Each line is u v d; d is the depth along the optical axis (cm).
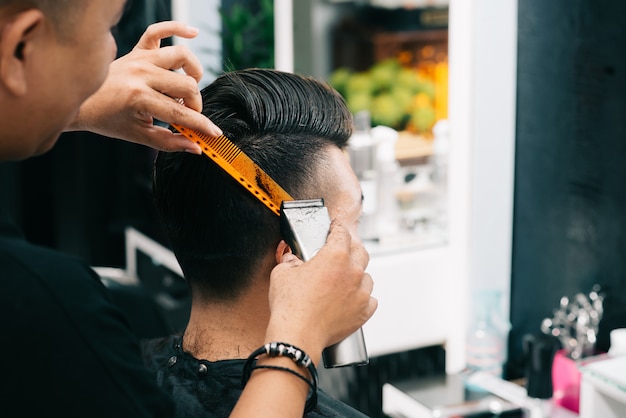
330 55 283
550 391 256
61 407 74
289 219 96
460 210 282
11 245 76
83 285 78
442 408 257
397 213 286
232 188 103
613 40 245
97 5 76
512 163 284
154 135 101
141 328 184
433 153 287
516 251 286
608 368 209
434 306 287
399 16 281
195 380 105
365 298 90
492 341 286
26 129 76
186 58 105
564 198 268
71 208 400
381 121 285
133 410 77
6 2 71
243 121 107
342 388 283
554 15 262
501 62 277
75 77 77
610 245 255
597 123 254
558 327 264
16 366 73
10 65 72
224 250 105
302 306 86
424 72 283
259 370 84
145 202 371
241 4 307
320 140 108
